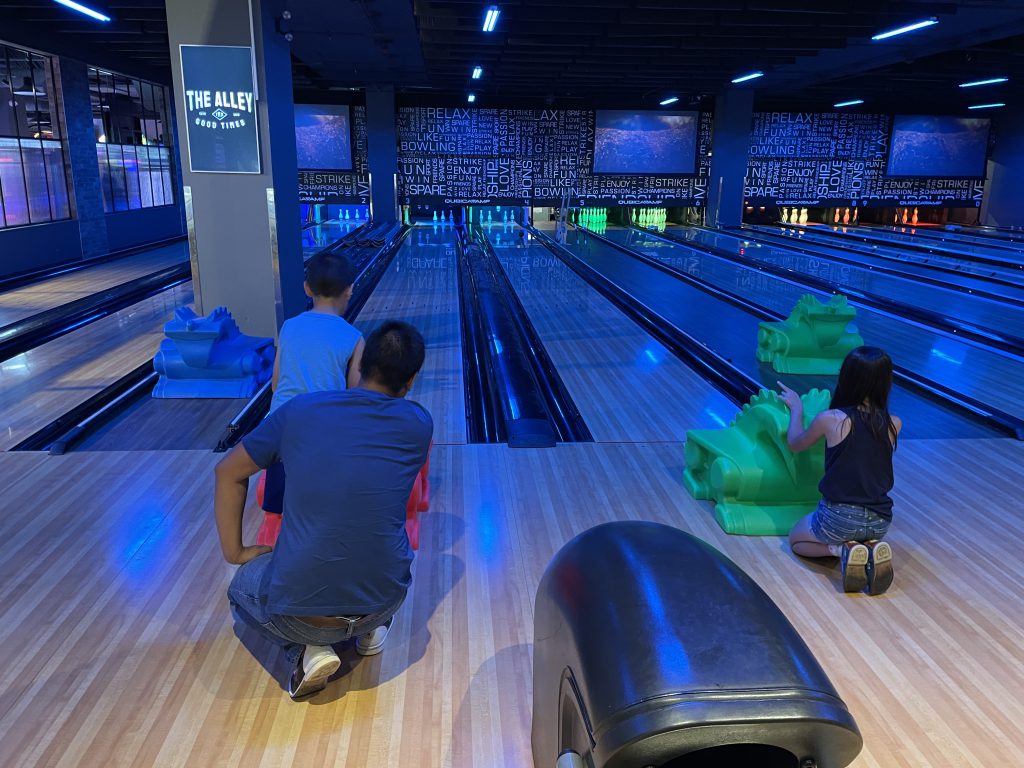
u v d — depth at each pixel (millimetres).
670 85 14125
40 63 9141
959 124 16422
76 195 9875
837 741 882
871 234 15117
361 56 10758
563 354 5371
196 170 4512
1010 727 1699
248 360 4191
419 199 15977
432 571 2332
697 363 5277
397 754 1598
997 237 14617
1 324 5992
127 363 4914
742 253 11953
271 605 1564
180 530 2580
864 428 2162
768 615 1000
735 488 2633
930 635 2037
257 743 1623
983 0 7516
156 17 8031
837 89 14328
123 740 1625
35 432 3584
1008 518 2760
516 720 1702
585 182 16188
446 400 4176
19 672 1841
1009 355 5430
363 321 6391
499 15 7945
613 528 1237
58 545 2469
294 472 1534
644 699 868
